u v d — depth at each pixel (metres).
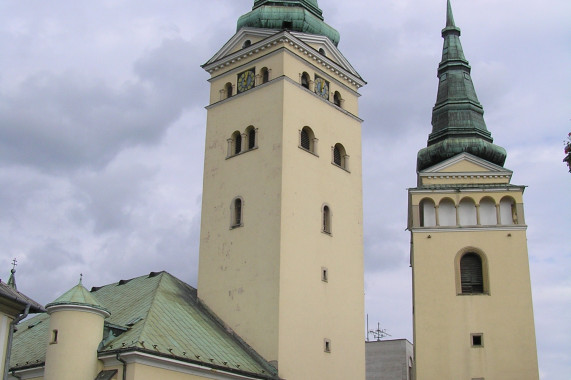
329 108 66.25
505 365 58.97
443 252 62.59
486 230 62.78
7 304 37.97
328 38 67.06
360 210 66.62
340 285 62.22
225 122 65.38
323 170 63.72
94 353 46.81
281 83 61.81
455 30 72.31
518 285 60.97
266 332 56.00
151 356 45.53
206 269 61.97
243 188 61.78
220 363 50.38
